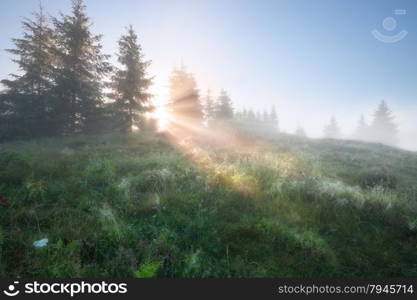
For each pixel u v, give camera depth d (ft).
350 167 32.53
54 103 48.78
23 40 51.31
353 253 10.77
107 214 11.93
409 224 13.26
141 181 17.93
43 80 49.93
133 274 8.43
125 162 24.40
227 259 9.71
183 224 12.35
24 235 10.07
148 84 58.29
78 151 30.04
